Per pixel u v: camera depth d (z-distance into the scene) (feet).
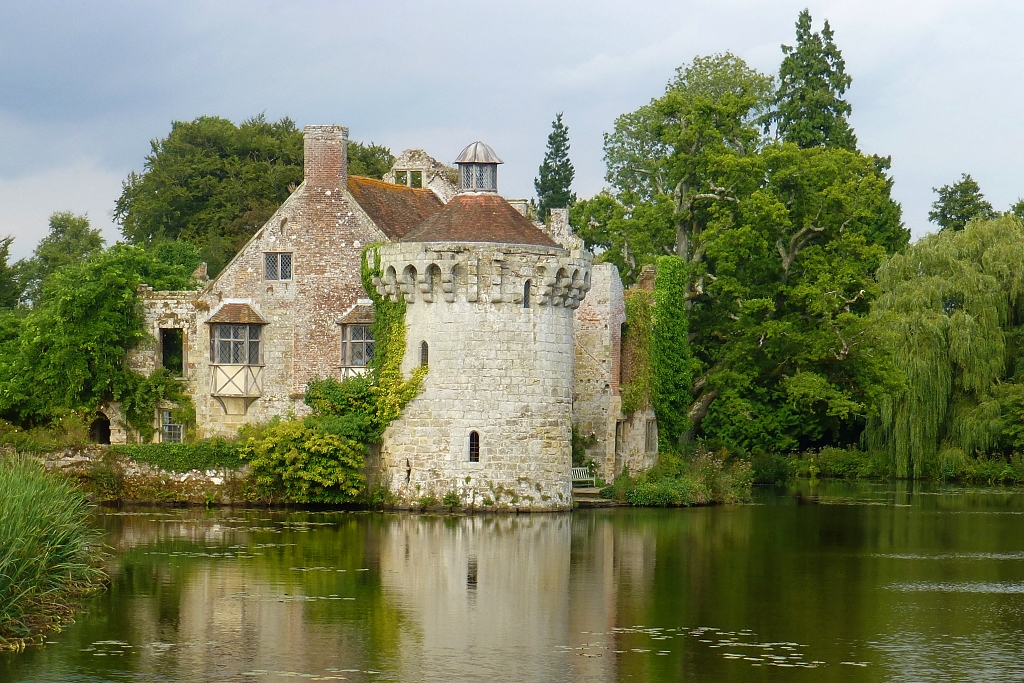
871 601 135.44
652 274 236.63
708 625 124.77
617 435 220.43
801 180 252.83
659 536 173.78
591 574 146.41
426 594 135.03
